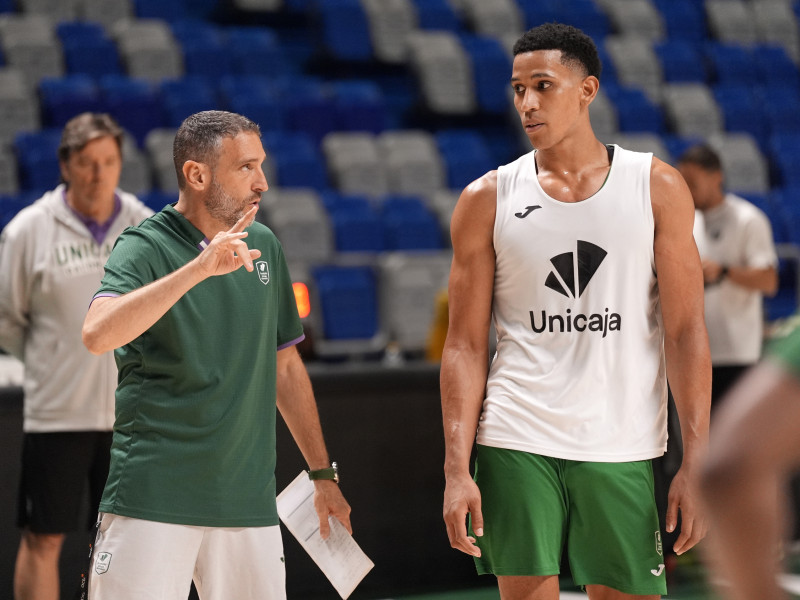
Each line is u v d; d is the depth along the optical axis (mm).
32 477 10078
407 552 13188
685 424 7387
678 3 38500
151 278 7000
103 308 6543
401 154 28562
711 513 2834
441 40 32844
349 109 29703
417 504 13250
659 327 7734
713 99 34000
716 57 36031
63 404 9977
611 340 7422
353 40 32656
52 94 26078
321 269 20656
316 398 12773
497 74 32844
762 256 14242
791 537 14250
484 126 33250
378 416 13086
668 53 35531
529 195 7543
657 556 7461
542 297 7480
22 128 25469
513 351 7617
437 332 17094
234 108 28219
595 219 7402
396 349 19719
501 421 7512
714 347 14281
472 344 7762
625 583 7414
